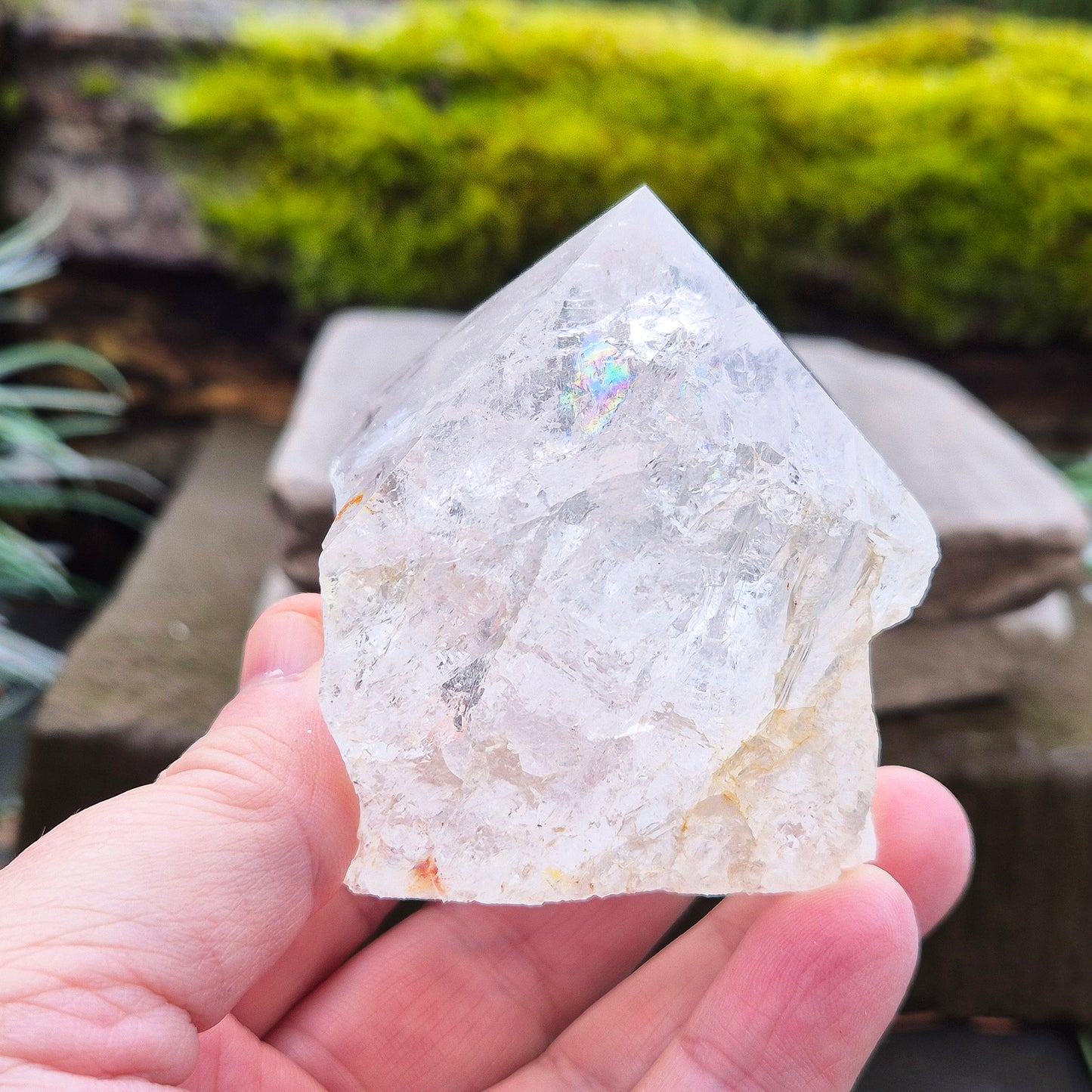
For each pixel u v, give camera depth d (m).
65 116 0.27
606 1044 0.13
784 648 0.11
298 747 0.11
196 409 0.30
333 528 0.11
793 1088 0.12
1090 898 0.19
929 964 0.19
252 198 0.27
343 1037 0.13
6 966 0.10
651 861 0.11
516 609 0.11
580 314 0.11
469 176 0.27
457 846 0.11
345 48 0.27
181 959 0.10
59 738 0.18
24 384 0.29
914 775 0.14
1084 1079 0.18
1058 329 0.29
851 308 0.29
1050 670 0.21
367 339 0.24
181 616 0.21
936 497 0.19
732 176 0.27
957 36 0.32
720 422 0.11
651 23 0.31
